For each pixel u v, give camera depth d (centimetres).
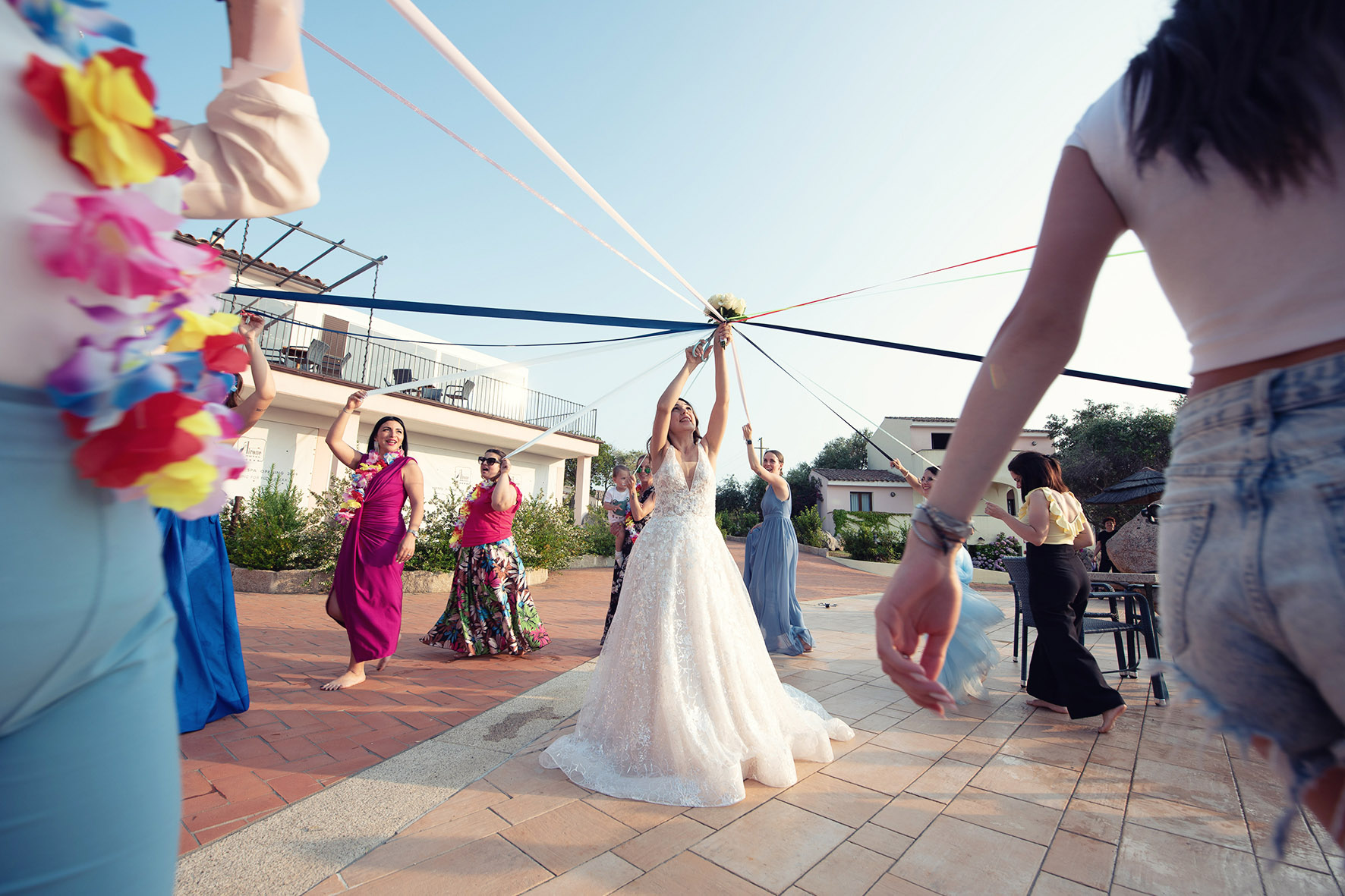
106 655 77
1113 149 85
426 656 527
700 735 264
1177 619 77
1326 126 65
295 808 242
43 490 70
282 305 1352
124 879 78
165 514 321
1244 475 68
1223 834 240
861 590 1279
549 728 342
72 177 75
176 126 98
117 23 79
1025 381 90
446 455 1588
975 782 283
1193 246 76
